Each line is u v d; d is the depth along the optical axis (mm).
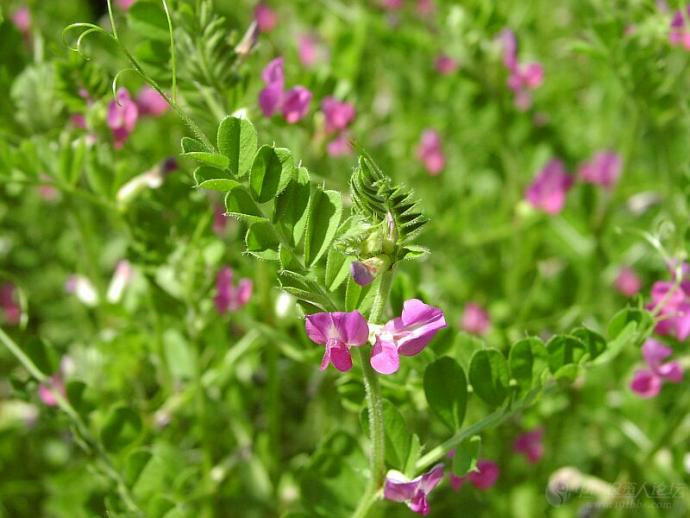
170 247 321
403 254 184
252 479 365
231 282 326
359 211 188
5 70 344
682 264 268
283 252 190
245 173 194
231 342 397
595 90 603
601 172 505
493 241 499
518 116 493
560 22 678
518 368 228
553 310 449
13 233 524
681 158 505
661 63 368
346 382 264
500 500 389
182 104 290
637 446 378
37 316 510
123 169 310
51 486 382
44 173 307
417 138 553
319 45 553
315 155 355
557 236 474
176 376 362
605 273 462
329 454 262
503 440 395
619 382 402
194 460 375
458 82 493
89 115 306
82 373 362
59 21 594
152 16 273
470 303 447
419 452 220
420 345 185
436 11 524
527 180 523
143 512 282
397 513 348
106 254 464
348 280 196
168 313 336
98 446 287
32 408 401
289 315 333
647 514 363
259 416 410
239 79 280
